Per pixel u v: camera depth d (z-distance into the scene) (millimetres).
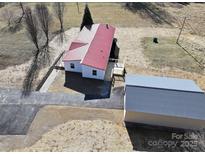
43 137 20531
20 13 48594
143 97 20922
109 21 46219
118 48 35531
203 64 31672
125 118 21547
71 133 20844
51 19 44656
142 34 40531
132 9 52750
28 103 24406
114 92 26094
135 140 20125
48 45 36344
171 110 20109
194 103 20375
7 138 20500
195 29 42719
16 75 28938
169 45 36562
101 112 23266
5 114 23000
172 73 29641
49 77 28641
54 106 24031
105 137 20406
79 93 25938
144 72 29703
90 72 27828
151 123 21375
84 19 37062
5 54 33469
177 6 54688
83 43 30938
